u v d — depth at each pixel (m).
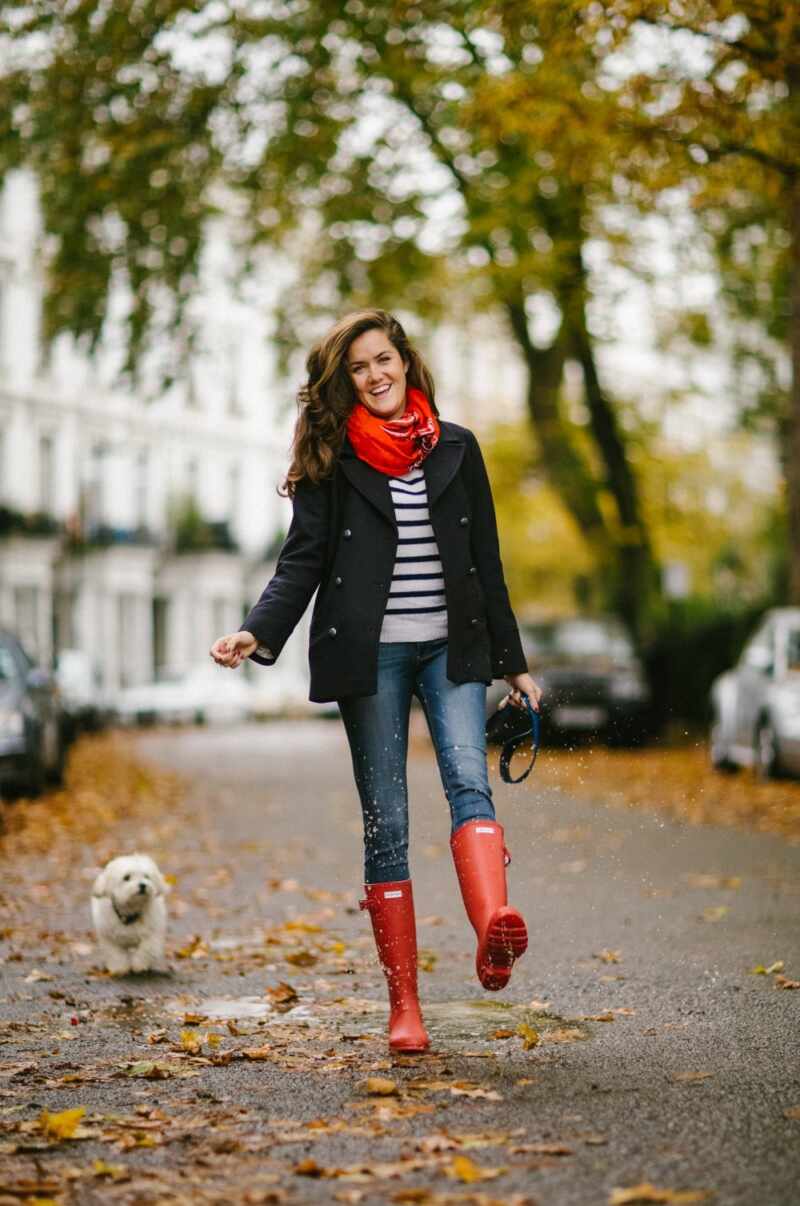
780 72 16.36
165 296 29.80
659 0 15.41
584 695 32.84
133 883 9.23
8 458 63.03
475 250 31.39
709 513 54.81
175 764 31.53
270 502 81.88
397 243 31.55
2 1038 7.58
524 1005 8.09
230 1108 6.04
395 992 6.95
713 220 31.11
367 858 6.97
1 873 14.39
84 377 67.38
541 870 14.41
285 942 10.52
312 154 28.89
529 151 27.45
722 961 9.35
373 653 6.73
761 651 24.69
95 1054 7.17
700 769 27.58
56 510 65.75
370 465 6.82
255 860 15.47
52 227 28.39
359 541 6.78
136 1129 5.78
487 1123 5.69
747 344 40.03
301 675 81.94
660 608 39.16
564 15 15.98
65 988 9.01
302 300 32.91
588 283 31.58
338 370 6.86
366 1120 5.78
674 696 38.91
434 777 25.97
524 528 66.75
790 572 24.94
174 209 28.41
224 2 26.52
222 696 60.19
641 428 43.56
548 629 35.62
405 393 6.95
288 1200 4.89
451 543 6.81
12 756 21.41
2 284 62.34
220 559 74.25
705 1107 5.85
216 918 11.76
